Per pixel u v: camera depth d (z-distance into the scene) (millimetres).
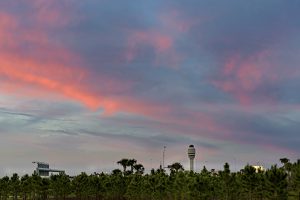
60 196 175000
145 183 144375
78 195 174625
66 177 171125
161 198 137750
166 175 144875
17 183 170875
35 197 177125
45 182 165250
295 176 96188
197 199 117312
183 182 129250
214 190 122750
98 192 165000
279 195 92938
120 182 166500
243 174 113750
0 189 173625
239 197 123250
